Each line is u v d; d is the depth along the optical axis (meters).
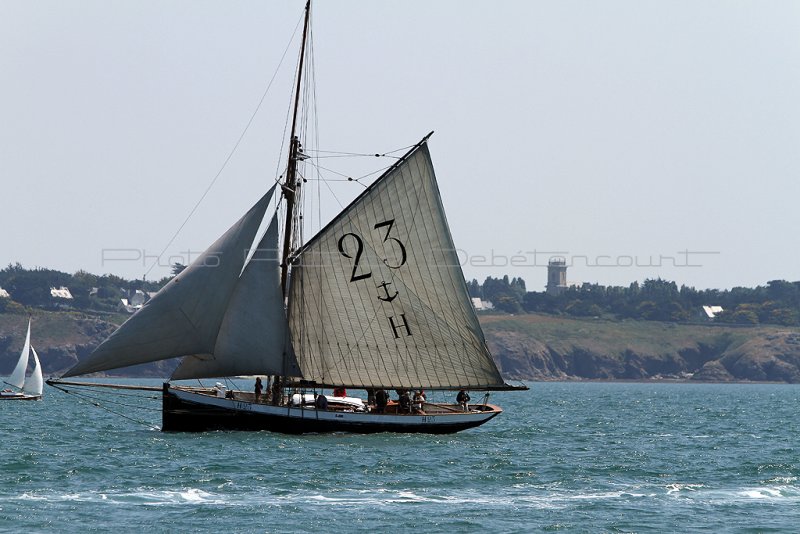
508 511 157.50
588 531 145.38
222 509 153.50
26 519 145.25
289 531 141.12
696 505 165.38
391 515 152.50
